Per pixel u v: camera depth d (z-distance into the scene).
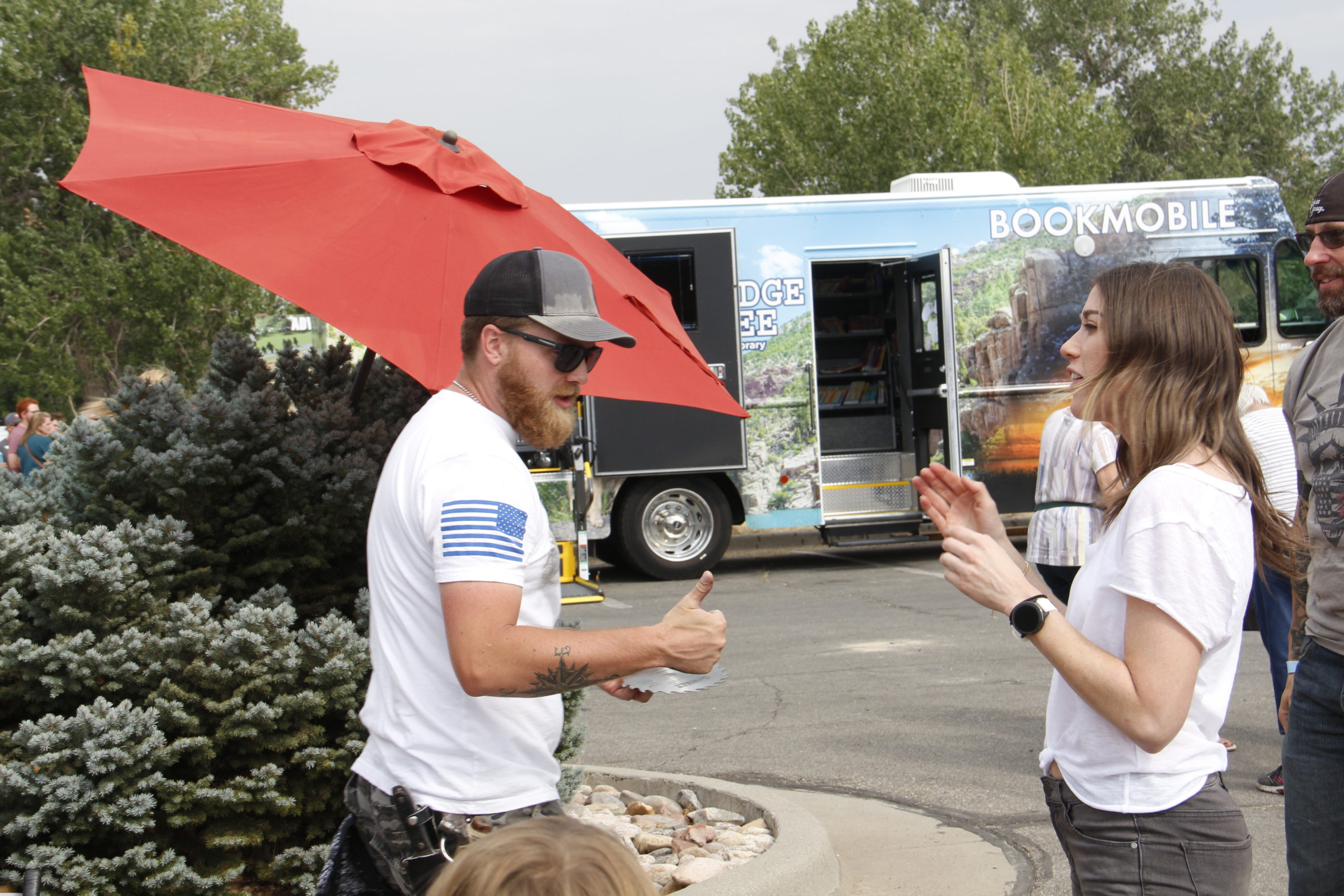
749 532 15.86
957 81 24.12
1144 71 46.94
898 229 12.27
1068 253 12.47
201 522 3.82
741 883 3.62
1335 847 2.56
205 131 3.50
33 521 3.70
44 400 25.16
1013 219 12.42
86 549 3.42
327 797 3.57
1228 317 2.15
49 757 3.19
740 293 11.98
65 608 3.40
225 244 3.04
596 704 7.06
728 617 9.95
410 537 2.08
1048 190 12.48
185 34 28.62
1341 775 2.56
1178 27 46.84
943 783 5.27
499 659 1.99
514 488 2.08
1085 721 2.09
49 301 25.00
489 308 2.18
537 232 3.57
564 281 2.19
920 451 12.89
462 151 3.59
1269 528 2.16
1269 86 45.19
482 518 2.02
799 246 12.09
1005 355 12.34
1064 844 2.18
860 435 13.26
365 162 3.41
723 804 4.72
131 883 3.33
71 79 28.33
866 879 4.12
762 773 5.52
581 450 10.85
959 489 2.40
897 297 12.98
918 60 24.23
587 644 2.02
